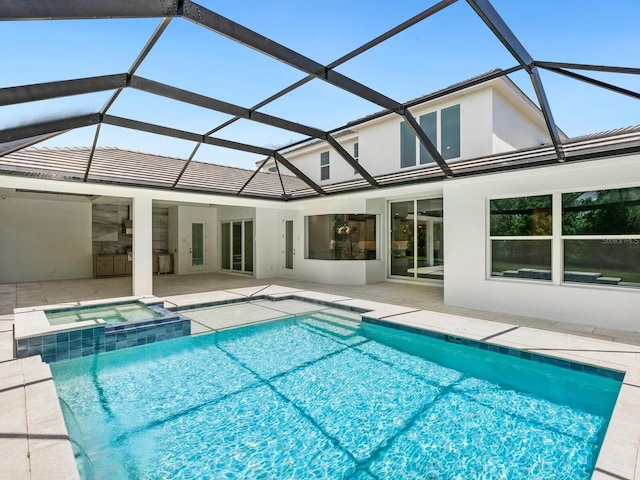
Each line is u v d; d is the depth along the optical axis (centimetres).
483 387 443
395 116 1093
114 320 643
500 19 354
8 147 559
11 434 275
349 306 779
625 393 338
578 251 610
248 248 1378
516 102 999
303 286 1094
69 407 398
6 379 385
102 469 293
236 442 331
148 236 893
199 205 1501
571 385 434
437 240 1072
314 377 475
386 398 415
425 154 1026
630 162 545
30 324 556
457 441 329
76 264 1299
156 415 380
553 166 580
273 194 1105
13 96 372
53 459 244
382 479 279
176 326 621
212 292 981
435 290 997
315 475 286
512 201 685
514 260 684
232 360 539
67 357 523
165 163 827
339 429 352
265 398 417
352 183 897
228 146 689
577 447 317
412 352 572
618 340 505
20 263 1197
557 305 623
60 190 770
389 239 1211
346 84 470
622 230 567
